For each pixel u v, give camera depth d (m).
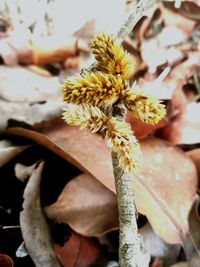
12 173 0.11
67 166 0.11
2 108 0.12
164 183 0.11
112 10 0.18
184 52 0.17
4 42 0.16
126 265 0.07
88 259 0.10
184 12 0.18
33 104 0.12
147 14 0.17
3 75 0.14
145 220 0.10
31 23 0.17
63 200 0.10
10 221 0.10
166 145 0.12
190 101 0.15
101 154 0.10
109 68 0.06
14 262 0.09
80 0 0.18
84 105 0.06
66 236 0.10
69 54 0.17
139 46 0.17
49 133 0.11
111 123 0.06
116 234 0.10
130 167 0.06
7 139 0.11
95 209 0.10
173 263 0.10
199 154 0.12
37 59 0.16
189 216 0.10
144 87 0.14
